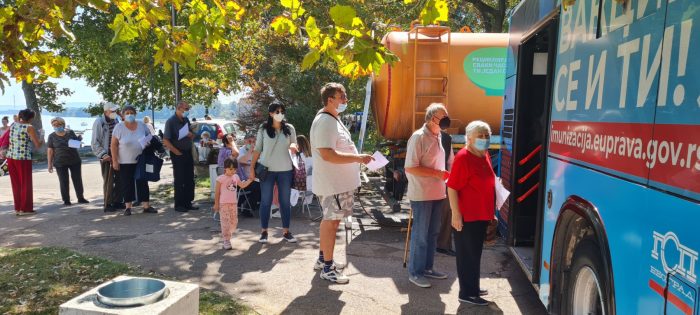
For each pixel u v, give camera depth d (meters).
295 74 14.99
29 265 5.73
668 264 2.18
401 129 7.87
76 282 5.19
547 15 4.17
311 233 7.43
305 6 5.11
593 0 3.11
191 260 6.08
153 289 3.04
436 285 5.27
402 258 6.23
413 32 7.62
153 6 3.61
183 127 8.84
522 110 5.47
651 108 2.36
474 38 7.78
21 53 3.94
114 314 2.64
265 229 6.84
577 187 3.29
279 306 4.68
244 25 15.48
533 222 5.54
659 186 2.27
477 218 4.56
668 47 2.23
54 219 8.45
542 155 4.16
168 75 23.92
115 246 6.70
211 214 8.78
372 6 13.06
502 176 6.13
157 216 8.63
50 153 9.77
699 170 1.97
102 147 9.02
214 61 18.42
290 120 14.34
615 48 2.78
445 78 7.57
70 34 3.56
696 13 2.03
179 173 8.91
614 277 2.71
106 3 3.38
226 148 9.30
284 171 6.74
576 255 3.36
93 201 10.41
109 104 9.05
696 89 2.01
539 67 5.46
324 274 5.35
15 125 8.86
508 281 5.44
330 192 5.09
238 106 15.82
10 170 8.86
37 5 3.41
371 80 8.06
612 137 2.78
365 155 5.02
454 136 7.73
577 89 3.35
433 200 5.09
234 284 5.26
